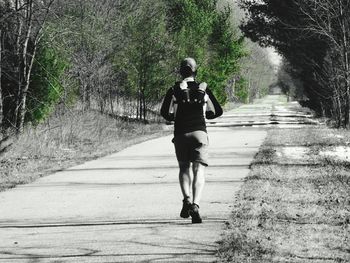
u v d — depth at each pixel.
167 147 27.91
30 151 23.66
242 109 95.38
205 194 13.62
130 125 39.53
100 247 8.88
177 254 8.34
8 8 27.97
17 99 27.08
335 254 8.09
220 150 25.33
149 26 45.25
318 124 46.44
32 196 13.93
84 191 14.55
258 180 15.38
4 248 8.93
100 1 44.91
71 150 25.48
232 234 9.27
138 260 8.08
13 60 28.20
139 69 44.66
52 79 29.73
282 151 24.00
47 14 27.55
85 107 36.41
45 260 8.19
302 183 14.77
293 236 9.10
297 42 48.19
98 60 38.84
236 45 71.69
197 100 10.34
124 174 17.83
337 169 17.50
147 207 12.22
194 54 59.44
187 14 64.31
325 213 10.89
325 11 39.94
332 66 40.69
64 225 10.55
